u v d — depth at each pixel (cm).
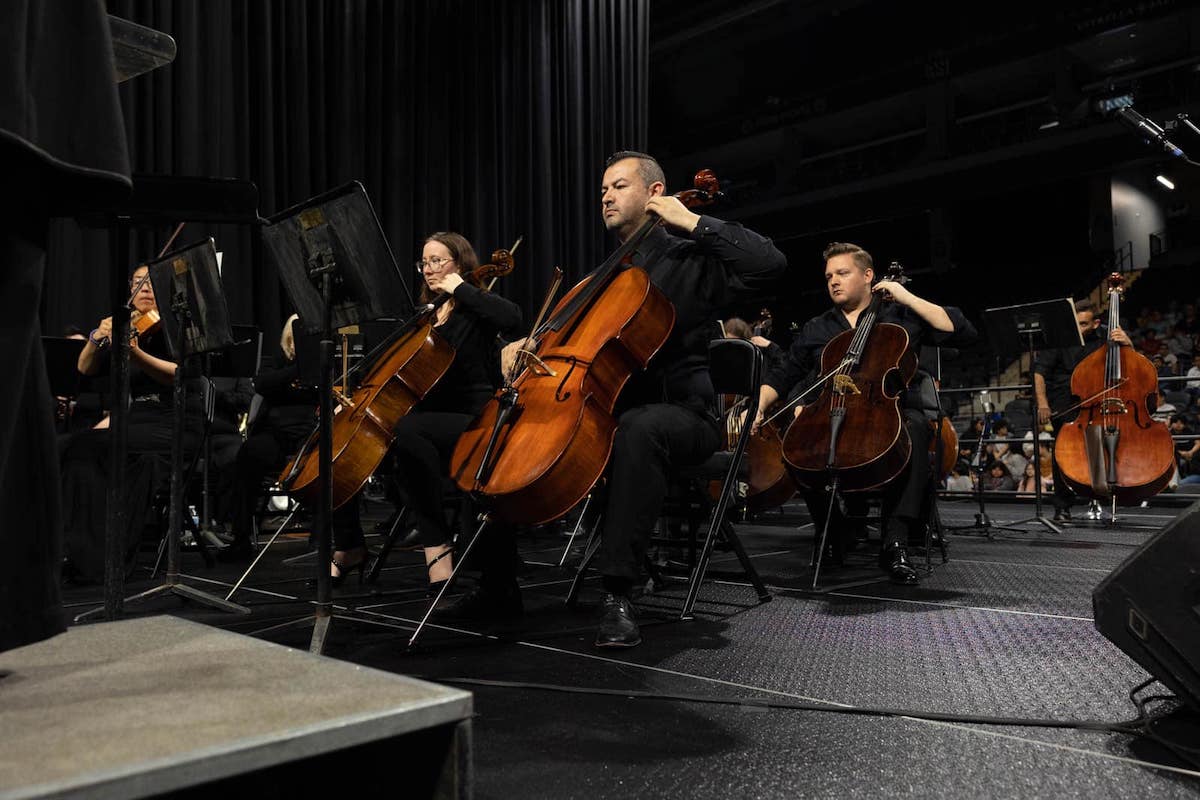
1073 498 570
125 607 261
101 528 323
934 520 357
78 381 361
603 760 127
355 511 299
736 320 472
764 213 1772
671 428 210
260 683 89
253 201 200
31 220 90
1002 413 1019
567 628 222
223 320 255
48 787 61
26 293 89
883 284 325
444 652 197
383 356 290
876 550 408
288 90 634
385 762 88
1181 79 1449
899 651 193
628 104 843
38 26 85
